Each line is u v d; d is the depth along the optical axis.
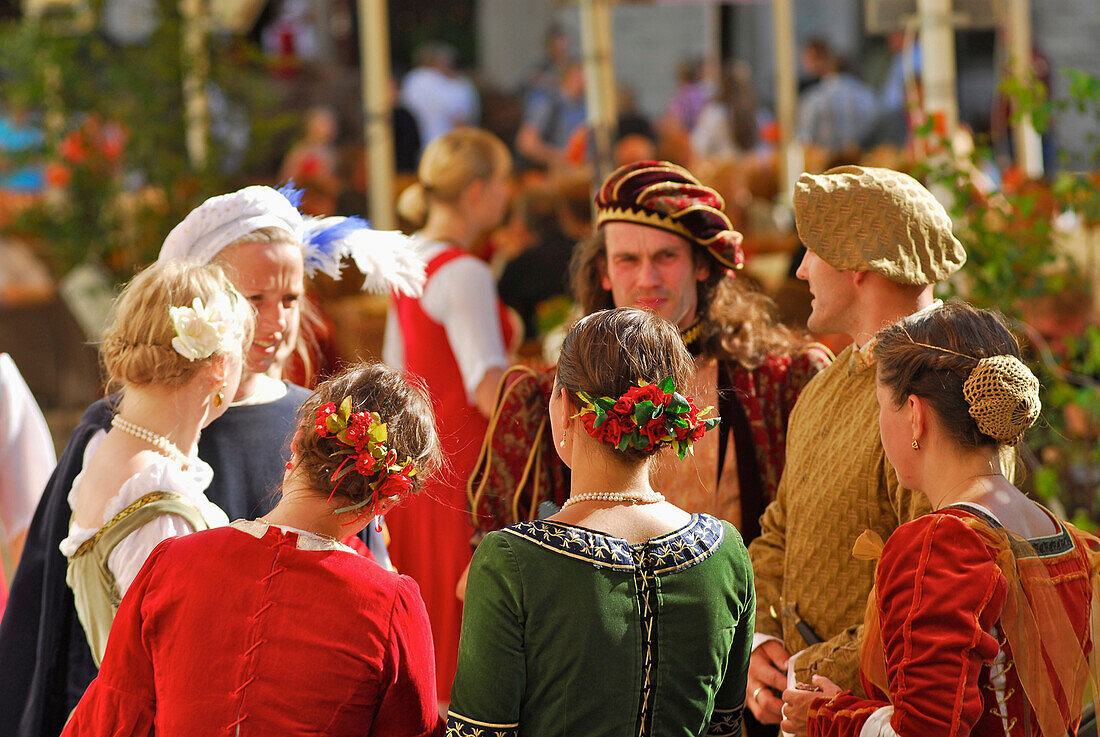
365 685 3.65
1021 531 3.79
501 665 3.54
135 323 4.41
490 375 8.12
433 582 7.80
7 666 4.63
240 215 5.18
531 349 11.50
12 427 6.09
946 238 4.62
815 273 4.80
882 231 4.57
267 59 13.11
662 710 3.64
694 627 3.67
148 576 3.79
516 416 5.64
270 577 3.67
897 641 3.66
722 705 4.00
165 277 4.45
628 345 3.76
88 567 4.30
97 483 4.39
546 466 5.63
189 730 3.55
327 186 15.52
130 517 4.25
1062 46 19.84
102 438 4.72
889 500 4.55
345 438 3.75
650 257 5.54
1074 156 7.80
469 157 8.54
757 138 20.47
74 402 13.79
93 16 12.34
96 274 12.34
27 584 4.70
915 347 3.92
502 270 12.92
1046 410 7.04
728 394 5.61
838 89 20.78
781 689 4.85
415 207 9.76
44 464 6.23
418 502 7.84
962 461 3.88
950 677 3.51
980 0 9.63
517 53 26.67
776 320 5.95
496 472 5.66
